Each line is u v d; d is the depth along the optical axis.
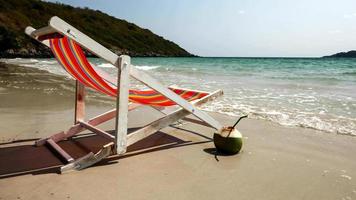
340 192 2.63
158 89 3.36
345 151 3.75
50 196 2.40
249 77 15.77
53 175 2.82
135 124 5.16
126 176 2.87
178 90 4.93
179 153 3.62
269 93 9.11
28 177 2.76
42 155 3.35
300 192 2.62
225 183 2.78
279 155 3.60
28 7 71.00
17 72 16.11
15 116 5.30
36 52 50.06
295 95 8.67
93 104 6.97
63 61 3.38
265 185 2.75
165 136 4.38
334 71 23.02
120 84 2.97
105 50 2.78
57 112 5.69
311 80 14.01
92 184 2.66
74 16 87.81
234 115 5.92
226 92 9.26
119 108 3.02
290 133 4.59
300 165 3.28
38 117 5.25
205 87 10.41
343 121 5.31
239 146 3.59
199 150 3.76
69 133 3.90
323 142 4.12
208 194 2.54
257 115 5.88
